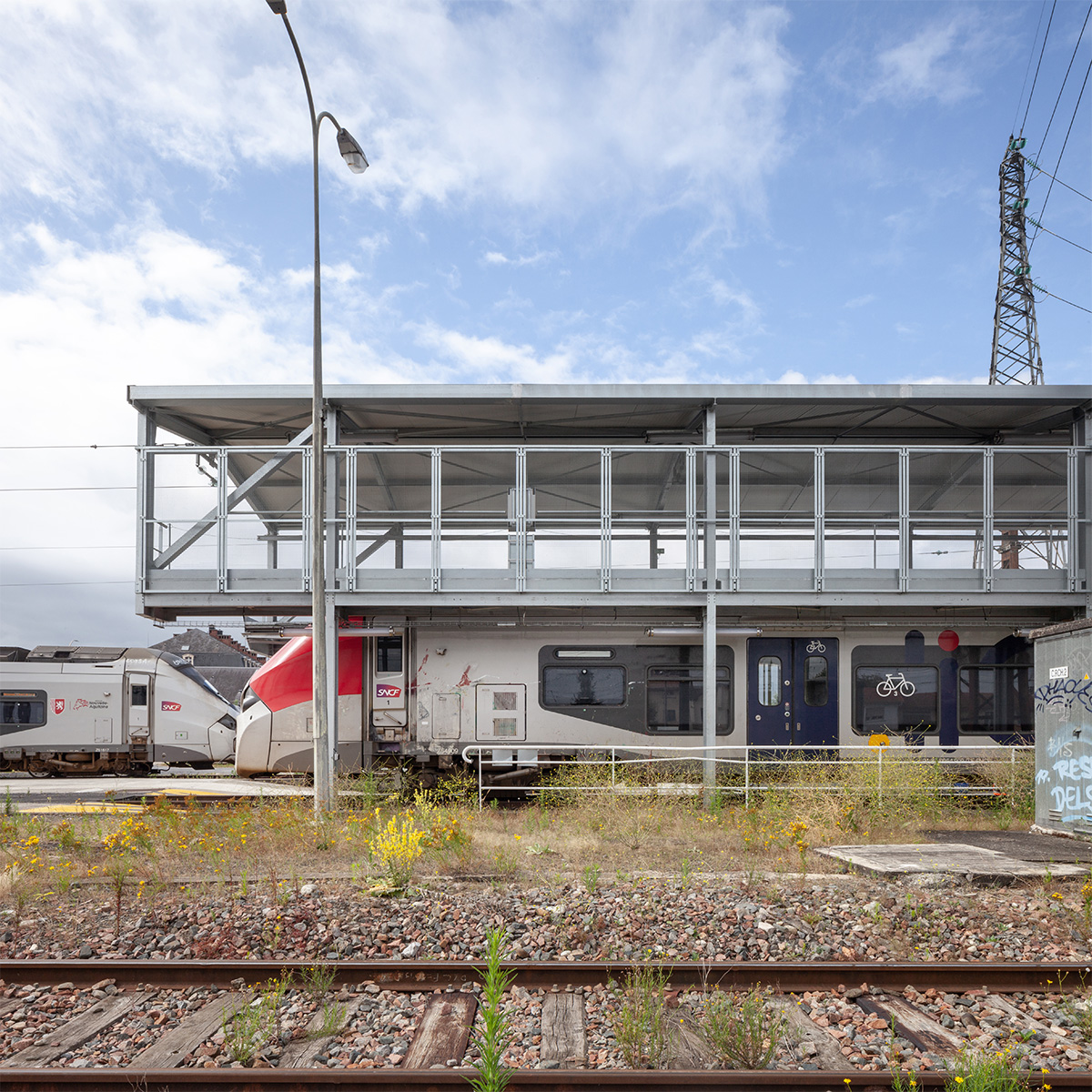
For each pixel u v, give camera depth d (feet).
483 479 53.88
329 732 43.34
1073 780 33.37
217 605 44.50
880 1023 15.28
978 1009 16.02
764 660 46.60
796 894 23.39
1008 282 127.13
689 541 44.75
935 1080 13.10
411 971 17.44
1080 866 26.22
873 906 21.70
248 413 47.50
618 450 44.78
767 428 50.47
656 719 46.44
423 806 34.88
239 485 48.75
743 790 39.65
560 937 19.71
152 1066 13.98
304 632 46.03
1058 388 43.93
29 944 20.17
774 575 44.65
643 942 19.65
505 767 47.03
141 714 64.64
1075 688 33.40
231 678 128.36
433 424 49.60
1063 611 47.32
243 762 48.47
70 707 64.03
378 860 26.78
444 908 21.86
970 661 46.98
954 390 43.80
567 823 35.42
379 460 51.65
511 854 28.40
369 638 47.32
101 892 24.62
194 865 27.73
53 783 54.95
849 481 54.29
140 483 44.55
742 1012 15.75
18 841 30.58
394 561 54.08
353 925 20.59
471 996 16.70
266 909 21.81
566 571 44.65
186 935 20.30
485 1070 11.67
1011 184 127.75
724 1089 13.17
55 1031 15.39
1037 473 52.24
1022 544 51.24
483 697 46.57
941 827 35.55
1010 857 27.73
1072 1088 13.07
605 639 46.91
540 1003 16.29
